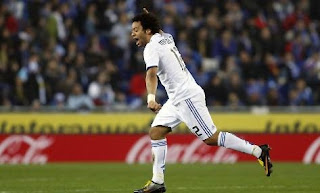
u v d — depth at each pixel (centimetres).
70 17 7069
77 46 6806
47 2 7069
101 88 6384
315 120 5966
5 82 6300
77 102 6219
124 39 6981
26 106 6200
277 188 3572
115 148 5925
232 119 5991
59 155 5900
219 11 7350
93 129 5947
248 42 7031
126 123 5944
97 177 4334
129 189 3562
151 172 4759
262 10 7600
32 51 6512
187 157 5859
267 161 2942
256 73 6731
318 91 6650
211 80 6481
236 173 4638
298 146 5922
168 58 2922
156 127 2948
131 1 7256
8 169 5022
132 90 6588
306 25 7450
